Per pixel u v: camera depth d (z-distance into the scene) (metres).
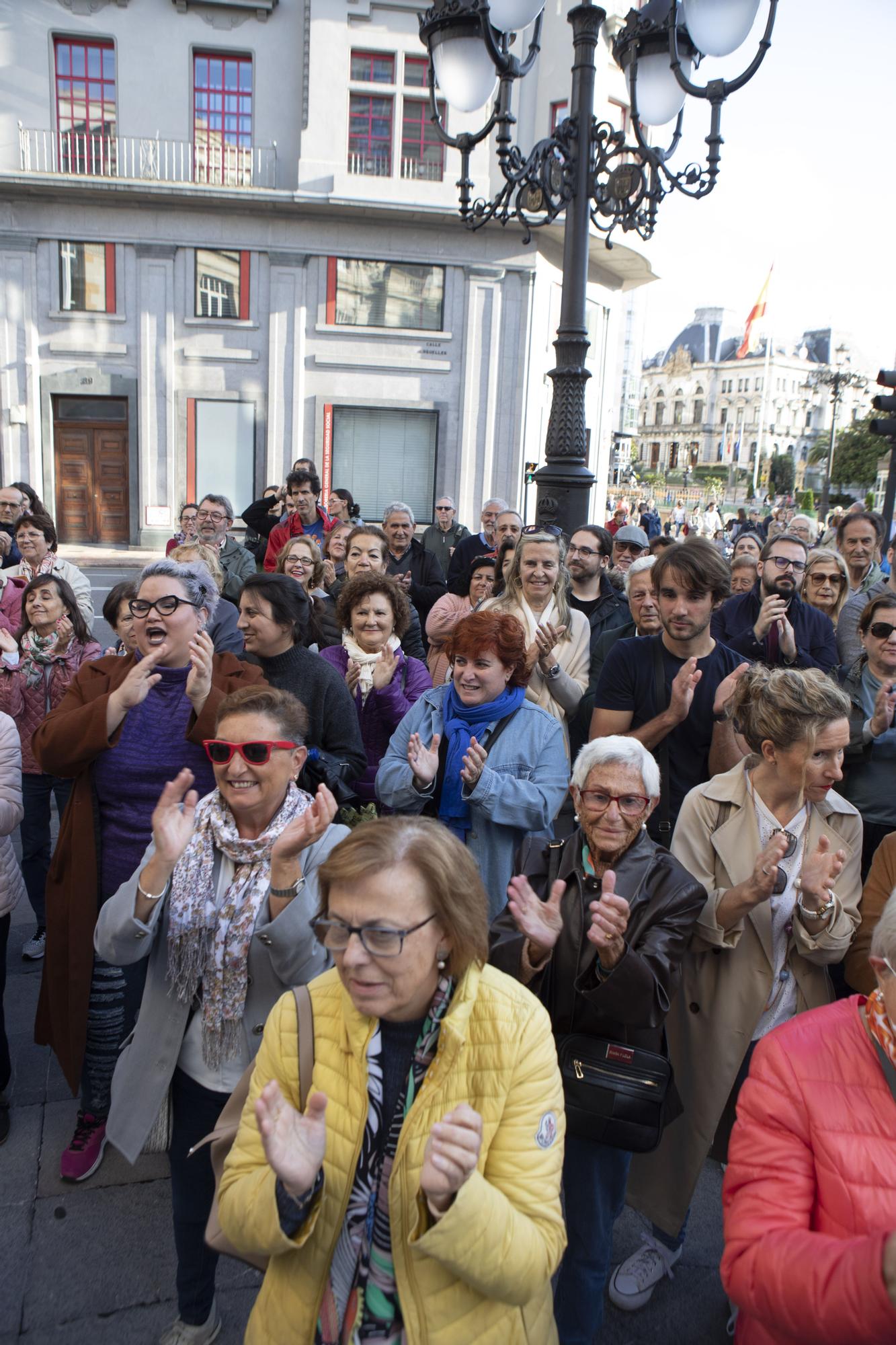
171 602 2.83
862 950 2.54
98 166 19.69
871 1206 1.49
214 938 2.17
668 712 3.23
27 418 20.30
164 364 20.34
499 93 5.92
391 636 4.17
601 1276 2.21
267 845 2.21
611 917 1.96
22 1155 3.03
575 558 5.55
